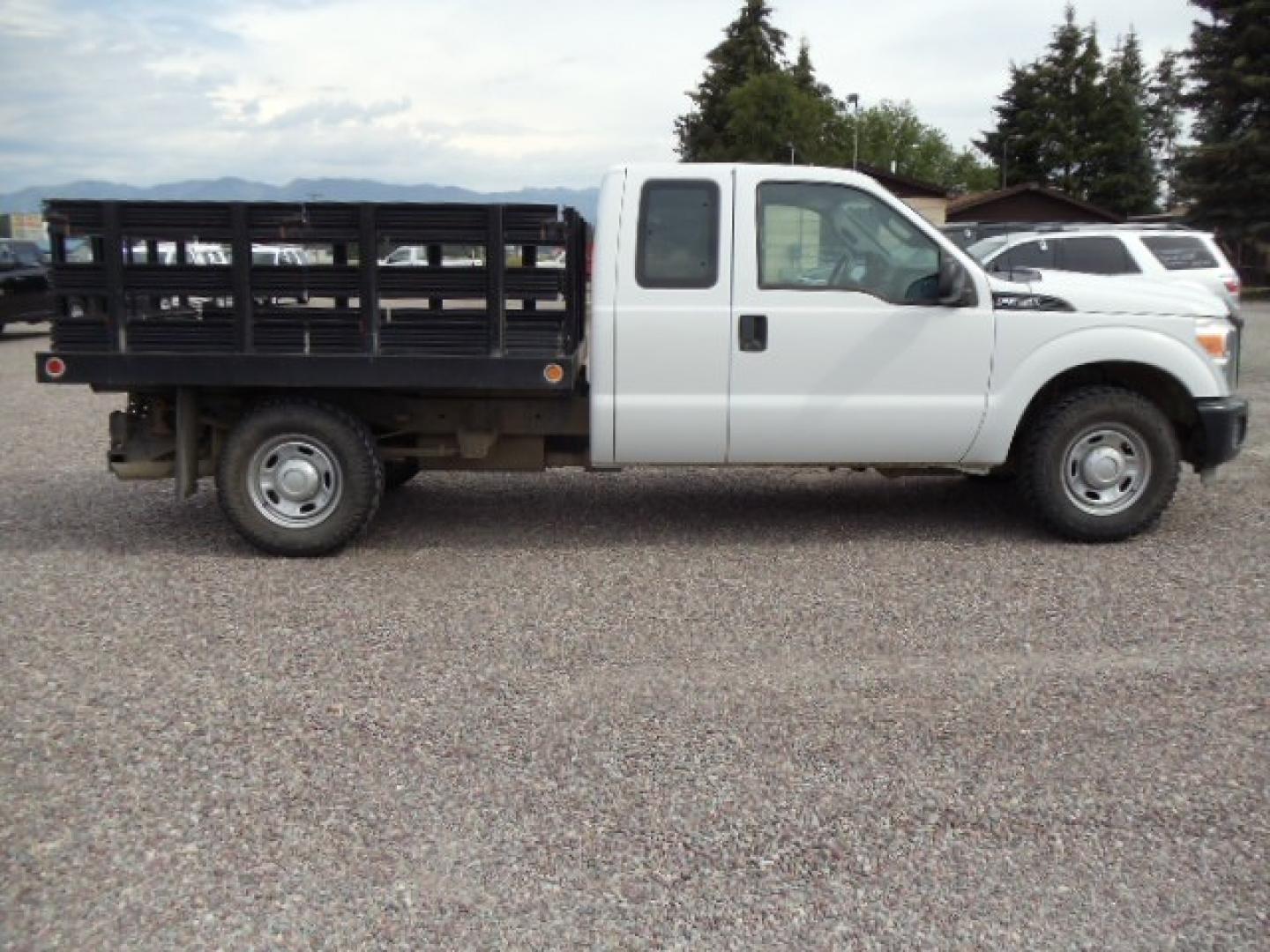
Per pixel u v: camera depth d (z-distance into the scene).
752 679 5.08
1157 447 7.09
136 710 4.74
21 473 9.78
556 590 6.40
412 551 7.21
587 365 7.32
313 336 6.74
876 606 6.06
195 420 7.12
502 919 3.31
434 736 4.51
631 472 9.72
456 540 7.48
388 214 6.61
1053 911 3.35
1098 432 7.11
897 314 6.92
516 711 4.74
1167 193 65.50
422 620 5.89
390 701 4.85
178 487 7.05
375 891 3.45
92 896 3.41
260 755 4.34
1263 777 4.15
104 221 6.63
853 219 6.91
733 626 5.78
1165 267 13.48
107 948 3.17
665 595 6.29
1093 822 3.84
